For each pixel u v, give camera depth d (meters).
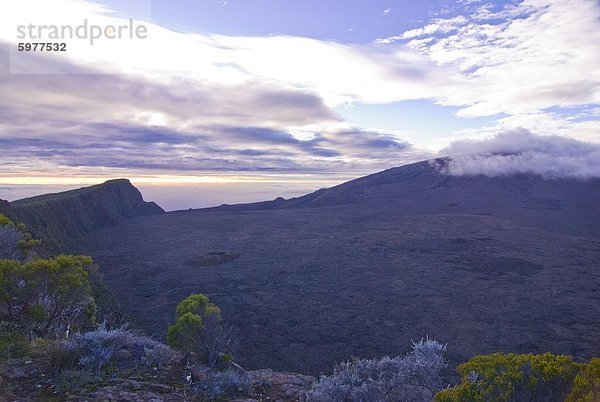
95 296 30.64
